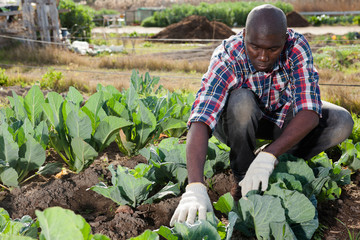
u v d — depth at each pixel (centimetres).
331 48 1280
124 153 328
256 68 203
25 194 256
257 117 229
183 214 182
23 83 714
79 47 1355
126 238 210
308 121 212
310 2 2966
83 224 135
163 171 256
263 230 191
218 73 222
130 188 226
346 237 215
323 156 271
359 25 2336
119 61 1091
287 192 196
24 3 1236
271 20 186
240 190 245
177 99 372
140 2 3647
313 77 218
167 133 367
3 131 250
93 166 291
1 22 1233
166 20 2702
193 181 192
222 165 286
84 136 277
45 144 274
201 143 205
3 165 243
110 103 313
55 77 681
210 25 1922
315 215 205
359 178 287
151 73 990
